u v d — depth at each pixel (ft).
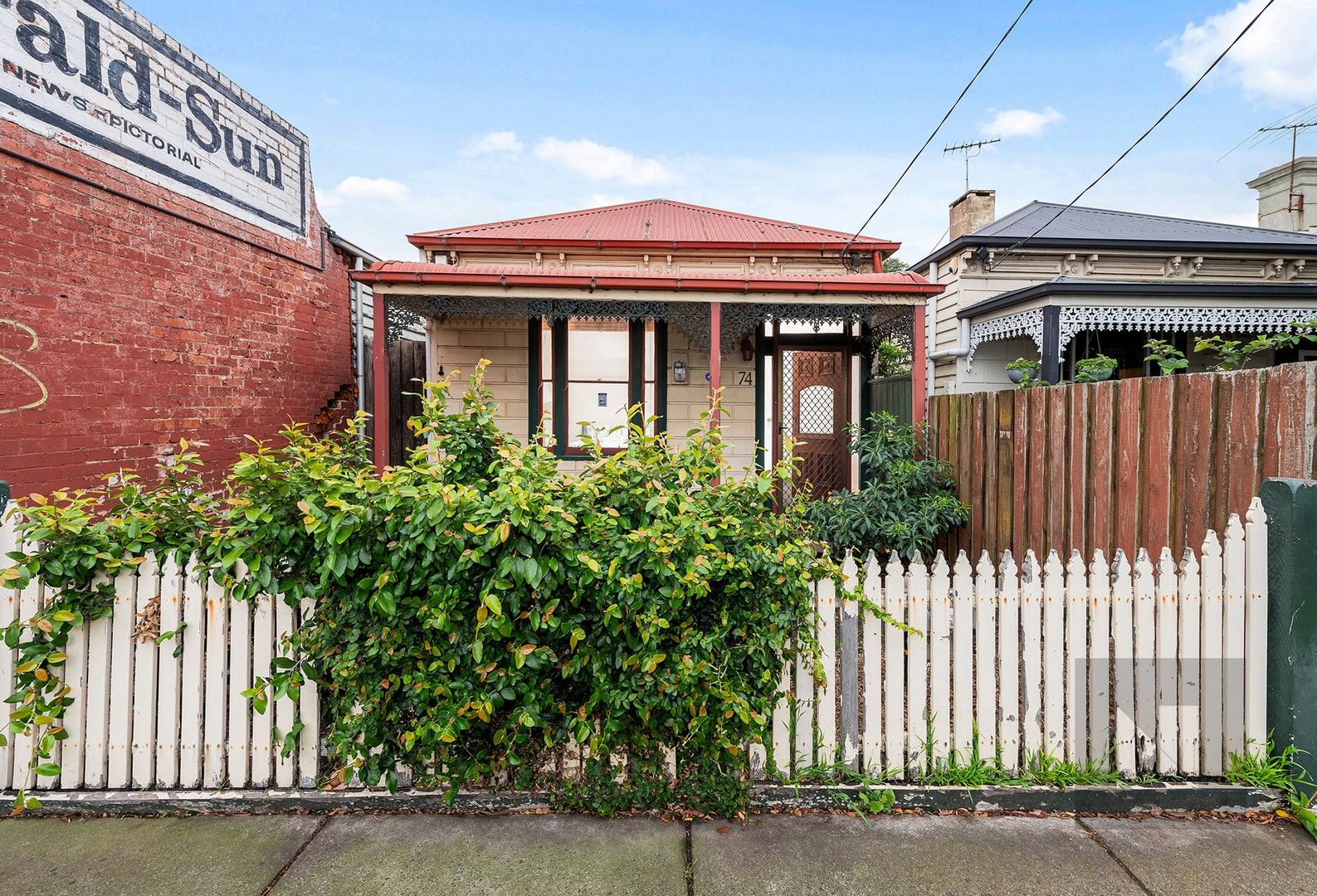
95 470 14.94
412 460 9.34
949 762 8.58
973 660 8.80
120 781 8.21
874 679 8.59
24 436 13.44
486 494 8.15
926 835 7.73
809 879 6.95
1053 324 24.32
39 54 13.60
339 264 25.41
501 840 7.61
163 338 16.85
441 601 7.34
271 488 7.72
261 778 8.28
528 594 7.60
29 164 13.50
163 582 8.18
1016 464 15.78
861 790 8.30
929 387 32.48
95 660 8.20
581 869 7.10
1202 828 7.90
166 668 8.27
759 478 8.64
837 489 27.35
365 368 27.76
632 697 7.64
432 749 8.03
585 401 25.30
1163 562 8.57
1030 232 29.91
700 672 7.52
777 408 26.17
